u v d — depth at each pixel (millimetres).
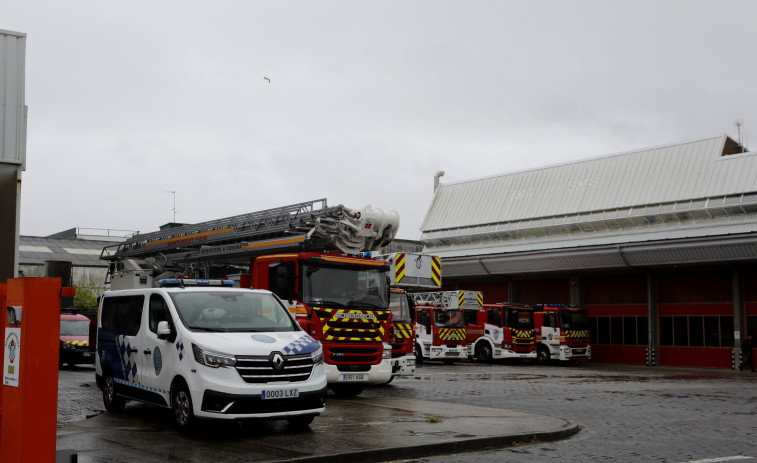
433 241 51344
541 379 24922
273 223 18672
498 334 37469
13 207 10578
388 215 18109
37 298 5477
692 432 11867
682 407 15742
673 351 38500
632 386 21953
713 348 36906
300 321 14922
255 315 11281
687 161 40812
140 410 13055
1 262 10414
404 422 11734
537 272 42875
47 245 62062
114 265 24422
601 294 42219
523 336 37531
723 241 33094
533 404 16109
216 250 20172
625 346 40688
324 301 15234
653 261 36438
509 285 46250
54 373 5504
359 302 15695
